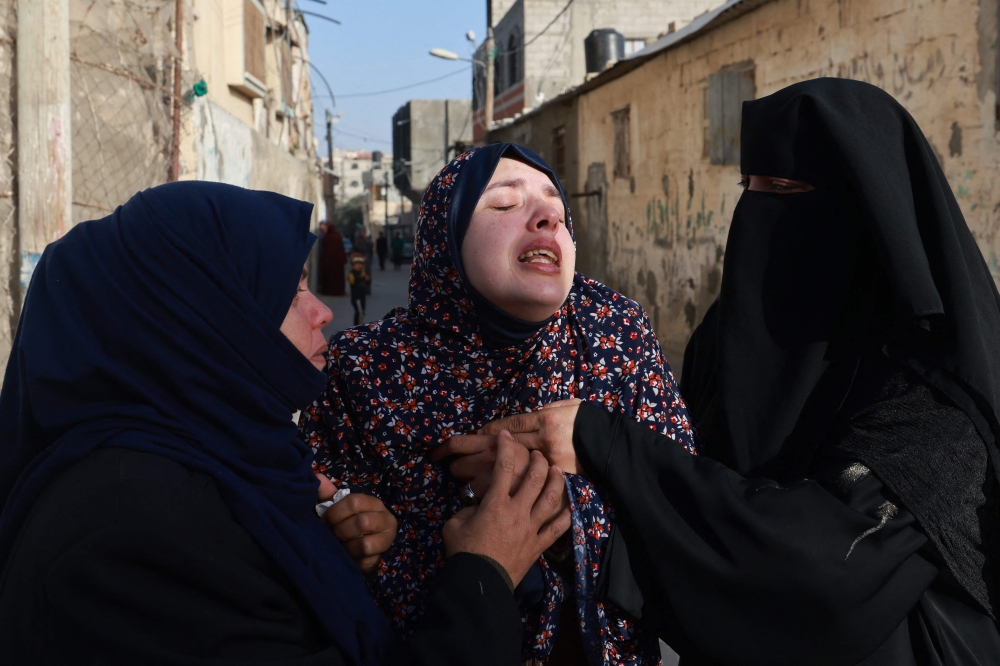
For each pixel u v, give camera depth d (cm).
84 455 106
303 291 137
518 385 155
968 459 132
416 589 148
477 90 2833
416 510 152
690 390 199
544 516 137
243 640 107
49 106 343
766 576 128
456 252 149
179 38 579
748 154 172
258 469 118
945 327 139
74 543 99
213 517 108
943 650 134
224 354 116
